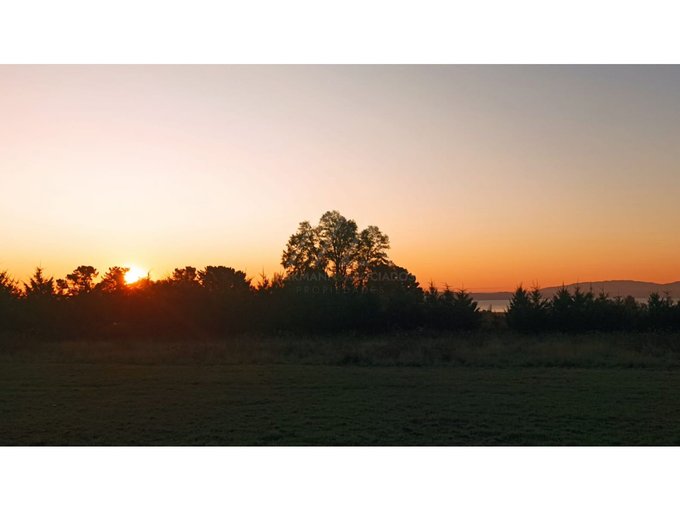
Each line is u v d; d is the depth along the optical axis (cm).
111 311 3120
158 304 3136
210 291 3278
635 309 3172
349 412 1162
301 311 3111
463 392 1389
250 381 1564
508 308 3209
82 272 3425
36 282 3303
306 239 5503
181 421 1088
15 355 2209
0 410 1186
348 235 5481
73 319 3073
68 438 975
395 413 1154
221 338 2889
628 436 991
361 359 2034
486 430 1026
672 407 1211
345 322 3117
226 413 1154
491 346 2308
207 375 1686
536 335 2867
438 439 975
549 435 997
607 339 2581
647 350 2205
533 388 1444
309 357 2089
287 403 1252
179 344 2562
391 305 3216
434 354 2111
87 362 2022
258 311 3119
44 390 1423
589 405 1230
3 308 3028
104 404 1242
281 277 3416
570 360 1973
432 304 3256
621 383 1526
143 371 1783
